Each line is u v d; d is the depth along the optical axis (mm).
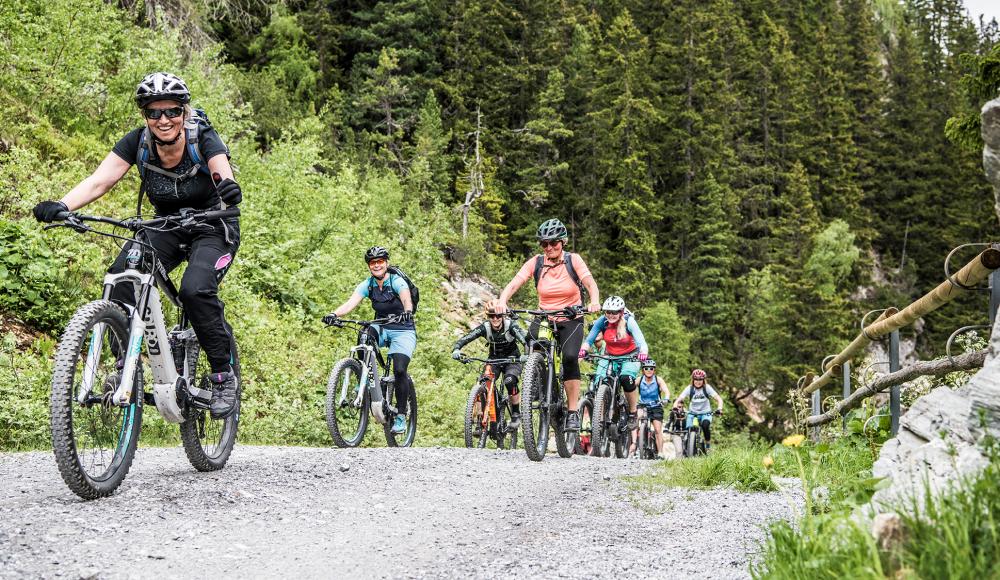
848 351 8344
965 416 3361
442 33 65312
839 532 2764
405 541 3896
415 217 39062
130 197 14133
